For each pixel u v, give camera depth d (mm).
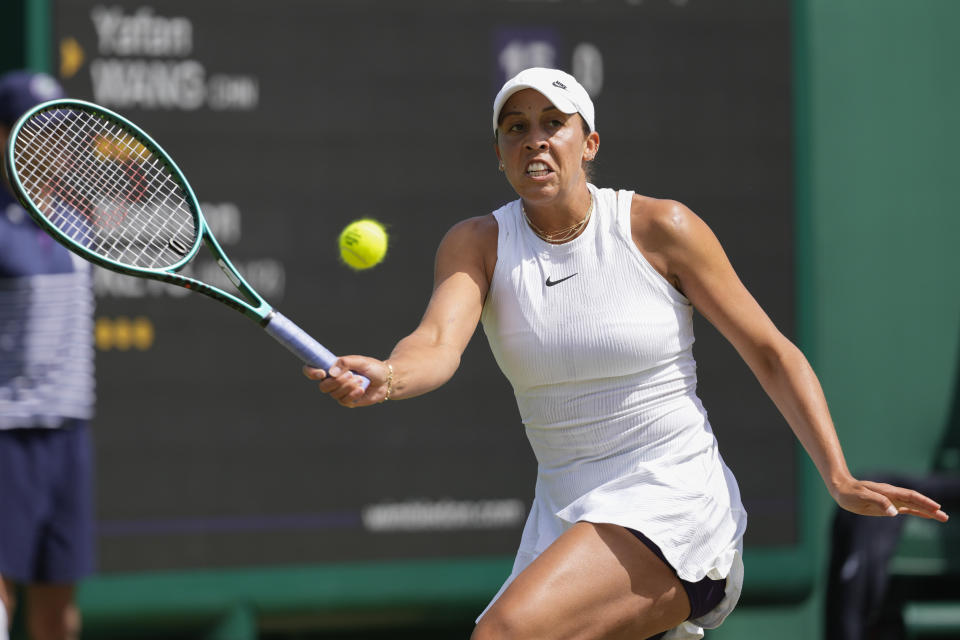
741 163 21219
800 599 21234
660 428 10336
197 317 19516
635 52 20938
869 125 23078
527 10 20625
